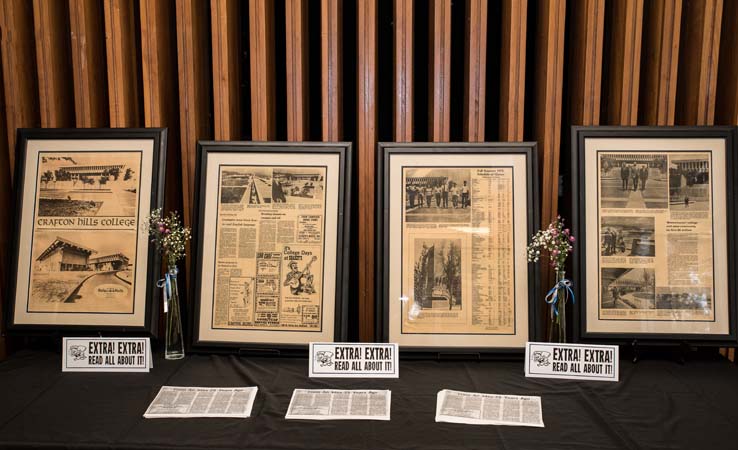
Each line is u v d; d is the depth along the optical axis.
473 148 2.49
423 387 2.13
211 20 2.74
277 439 1.75
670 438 1.76
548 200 2.68
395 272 2.45
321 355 2.23
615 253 2.44
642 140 2.46
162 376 2.23
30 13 2.78
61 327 2.48
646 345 2.42
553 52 2.62
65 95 2.82
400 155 2.50
